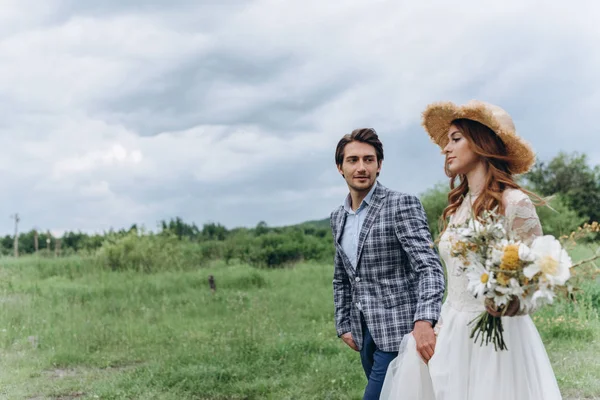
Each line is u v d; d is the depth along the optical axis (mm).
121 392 7324
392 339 3939
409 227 3922
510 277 2861
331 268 21250
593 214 33031
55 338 10555
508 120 3398
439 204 20141
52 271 20672
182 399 6996
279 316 11930
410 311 3965
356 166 4070
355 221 4172
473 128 3393
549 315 9609
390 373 3760
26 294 15508
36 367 9000
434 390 3484
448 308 3525
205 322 12031
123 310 13469
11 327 11516
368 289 4066
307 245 25469
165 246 23750
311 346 9102
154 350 9734
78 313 12805
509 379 3244
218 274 19031
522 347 3285
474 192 3445
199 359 8758
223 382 7551
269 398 6844
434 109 3537
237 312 12859
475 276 2947
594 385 6457
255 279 17984
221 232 32188
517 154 3324
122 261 22016
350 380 7211
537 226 3197
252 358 8578
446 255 3467
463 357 3371
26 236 32969
